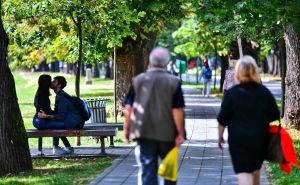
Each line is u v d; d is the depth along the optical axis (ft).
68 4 91.50
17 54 160.35
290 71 117.80
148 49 185.26
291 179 64.23
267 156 48.98
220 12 84.23
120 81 143.02
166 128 47.78
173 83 48.11
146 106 47.88
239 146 48.14
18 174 70.64
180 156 82.23
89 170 72.13
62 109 83.76
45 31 100.58
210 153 85.05
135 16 101.40
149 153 48.19
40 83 85.05
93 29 99.45
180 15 134.82
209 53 235.20
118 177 66.44
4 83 71.10
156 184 48.37
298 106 116.67
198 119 138.82
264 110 48.60
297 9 80.69
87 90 270.46
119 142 99.14
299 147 91.56
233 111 48.80
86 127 87.61
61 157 83.82
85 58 107.65
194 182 63.57
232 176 67.05
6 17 96.22
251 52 191.31
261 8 81.71
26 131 81.30
